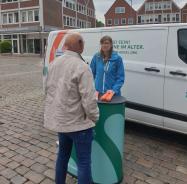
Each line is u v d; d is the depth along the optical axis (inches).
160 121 198.8
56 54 254.1
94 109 110.8
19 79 534.6
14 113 275.3
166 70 190.9
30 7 1724.9
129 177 155.2
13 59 1242.0
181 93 185.9
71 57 113.3
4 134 216.8
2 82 488.7
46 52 265.3
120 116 135.0
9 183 147.9
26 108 294.7
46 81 119.9
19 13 1772.9
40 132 221.6
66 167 133.1
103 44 169.6
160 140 209.0
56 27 1878.7
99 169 138.4
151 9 2598.4
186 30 183.2
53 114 115.6
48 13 1768.0
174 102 189.9
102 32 226.7
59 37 253.0
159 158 179.3
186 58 183.5
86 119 115.3
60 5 1935.3
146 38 201.5
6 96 359.3
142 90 205.3
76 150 120.7
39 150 187.6
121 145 140.1
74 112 112.7
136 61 207.2
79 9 2281.0
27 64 941.8
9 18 1819.6
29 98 346.9
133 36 208.2
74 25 2188.7
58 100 113.5
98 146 135.9
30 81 506.0
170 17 2564.0
